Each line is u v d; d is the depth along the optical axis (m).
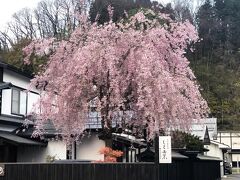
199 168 22.88
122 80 12.43
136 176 11.46
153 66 11.91
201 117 13.80
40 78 13.26
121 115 13.25
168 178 14.72
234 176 48.50
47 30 51.88
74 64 12.23
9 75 21.33
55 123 13.57
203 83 69.62
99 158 19.30
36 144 19.00
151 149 18.55
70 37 13.41
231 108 62.66
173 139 22.05
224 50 80.19
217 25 83.31
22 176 11.73
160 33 12.56
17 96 21.91
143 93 11.93
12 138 18.23
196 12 85.50
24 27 53.91
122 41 12.53
